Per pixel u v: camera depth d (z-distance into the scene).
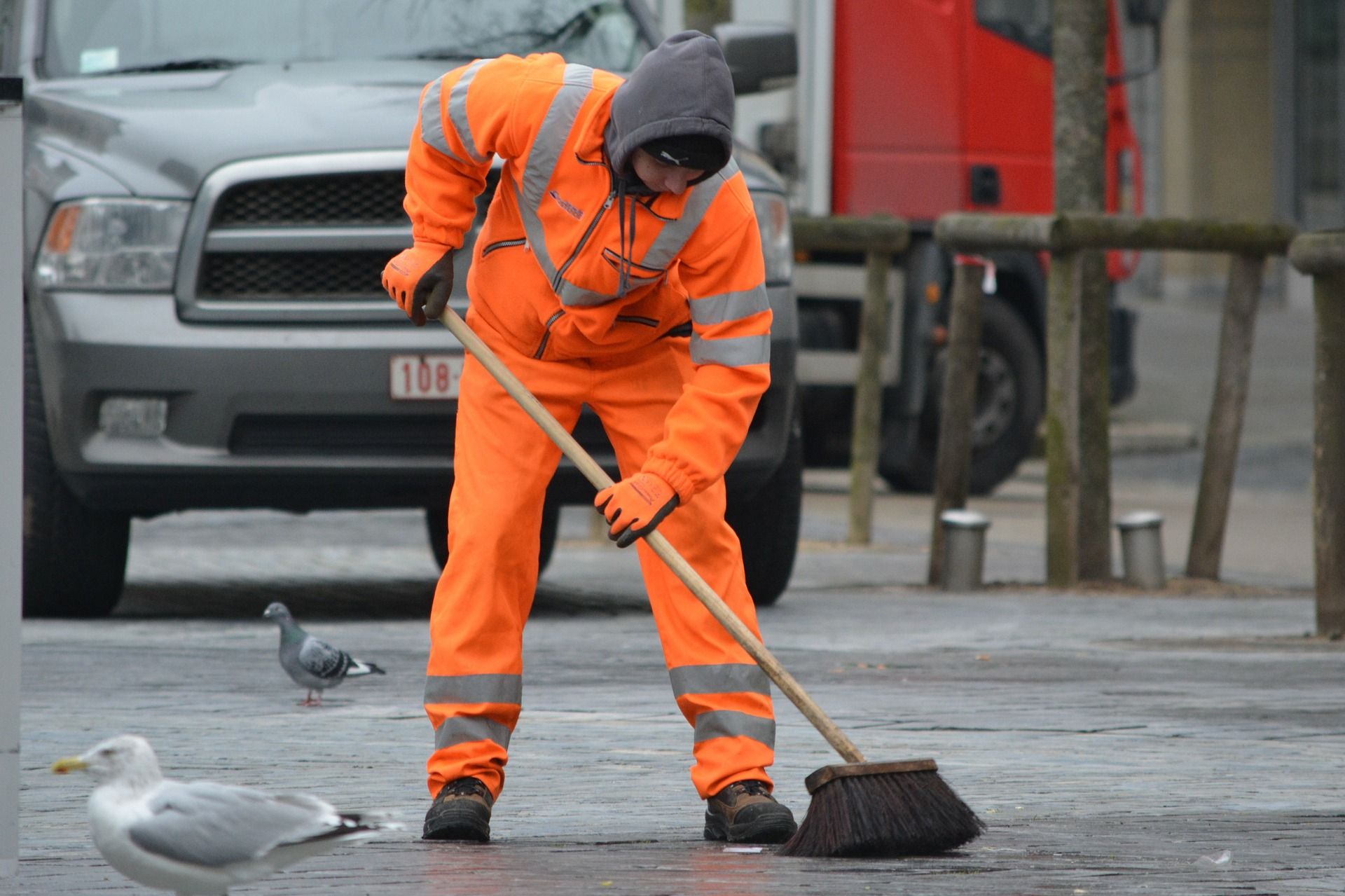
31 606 22.33
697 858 10.55
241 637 20.53
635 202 10.78
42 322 20.83
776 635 20.81
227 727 15.07
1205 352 72.44
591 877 9.98
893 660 18.97
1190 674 18.12
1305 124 88.06
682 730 14.96
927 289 38.56
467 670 11.37
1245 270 27.00
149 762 8.20
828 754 14.04
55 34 24.08
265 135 20.92
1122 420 56.19
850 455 41.28
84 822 11.50
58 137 21.73
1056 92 27.47
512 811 12.04
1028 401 41.34
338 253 20.72
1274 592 26.44
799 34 37.41
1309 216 88.31
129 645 19.75
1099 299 26.95
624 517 11.02
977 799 12.31
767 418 21.48
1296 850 10.71
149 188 20.77
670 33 36.69
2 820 9.62
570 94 10.91
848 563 29.06
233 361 20.42
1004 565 29.61
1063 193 27.41
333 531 34.50
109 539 21.94
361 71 22.70
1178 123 88.06
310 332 20.55
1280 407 58.69
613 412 11.62
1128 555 26.59
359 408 20.56
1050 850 10.72
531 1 24.45
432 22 24.17
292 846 8.03
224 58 23.70
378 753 13.99
